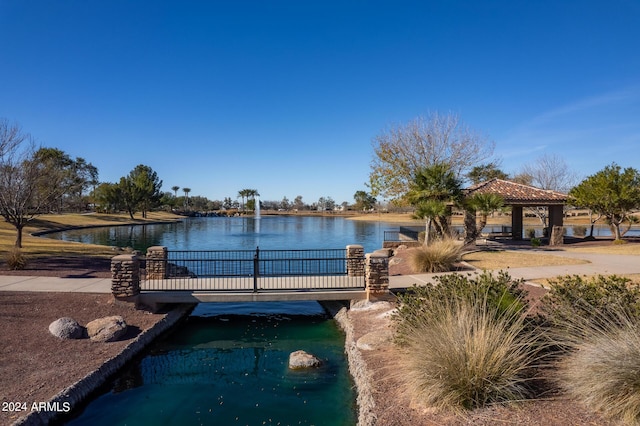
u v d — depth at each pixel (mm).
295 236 40781
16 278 12961
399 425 4746
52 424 5637
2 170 19688
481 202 21859
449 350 5207
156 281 12477
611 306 5859
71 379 6590
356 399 6434
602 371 4617
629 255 18188
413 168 28000
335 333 10180
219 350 8961
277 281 12383
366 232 45938
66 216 56062
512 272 13633
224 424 5820
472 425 4531
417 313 6867
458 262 15930
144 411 6215
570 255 18344
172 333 10133
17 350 7527
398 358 6812
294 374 7590
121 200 63719
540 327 6074
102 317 9586
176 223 67562
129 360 8016
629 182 23891
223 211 107625
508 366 5137
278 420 5922
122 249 24156
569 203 25844
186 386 7113
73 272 14438
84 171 60719
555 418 4496
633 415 4270
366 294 11008
